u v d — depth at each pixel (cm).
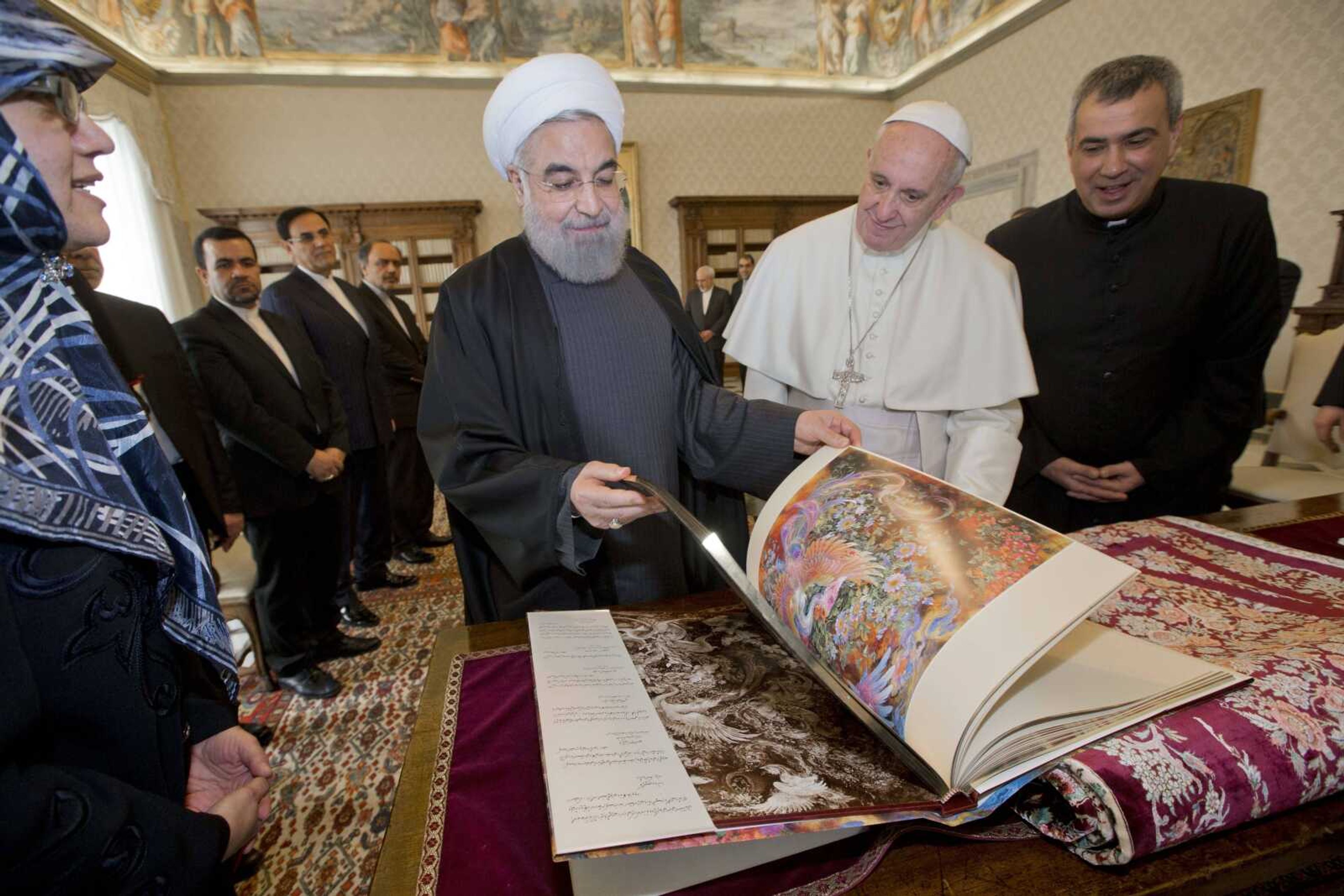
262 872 169
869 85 928
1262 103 502
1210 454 159
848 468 81
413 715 235
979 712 50
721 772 58
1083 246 166
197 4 715
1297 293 488
